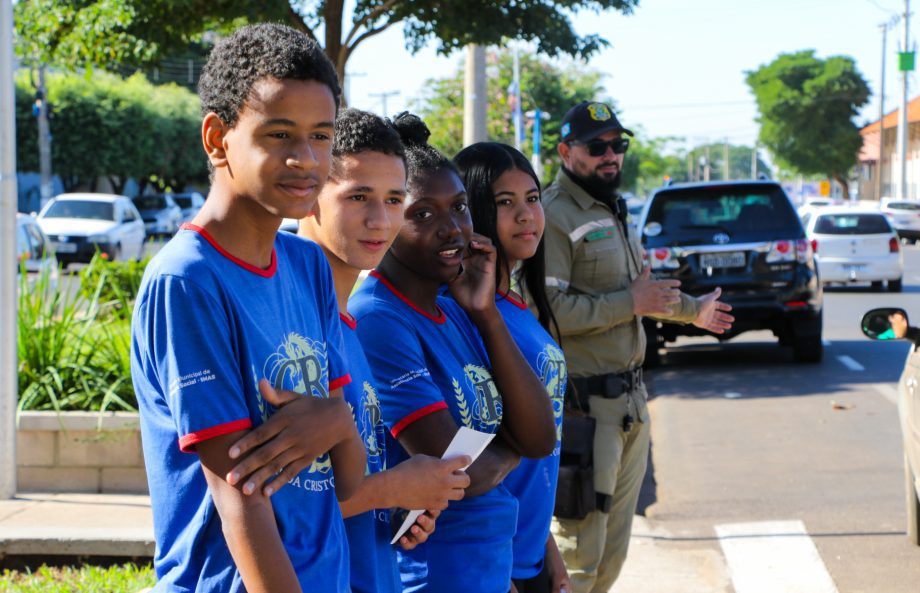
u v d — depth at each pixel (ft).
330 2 34.32
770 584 16.63
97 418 19.69
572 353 13.19
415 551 8.83
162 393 6.24
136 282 33.50
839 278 67.46
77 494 19.53
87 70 36.55
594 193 13.76
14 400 19.15
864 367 37.29
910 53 132.77
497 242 10.63
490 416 9.09
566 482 12.31
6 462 19.11
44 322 21.94
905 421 18.10
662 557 18.10
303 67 6.27
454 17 34.35
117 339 21.79
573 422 12.58
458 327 9.48
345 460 6.69
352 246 8.00
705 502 21.31
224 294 6.21
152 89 153.69
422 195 8.80
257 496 6.09
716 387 34.30
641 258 14.52
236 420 6.07
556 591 10.47
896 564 17.39
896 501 20.99
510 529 9.11
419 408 8.54
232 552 6.08
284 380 6.44
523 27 35.27
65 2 34.17
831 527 19.44
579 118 13.62
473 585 8.77
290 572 6.07
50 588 14.94
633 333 13.51
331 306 7.30
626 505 13.78
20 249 61.16
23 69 138.51
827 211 68.90
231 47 6.35
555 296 13.11
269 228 6.49
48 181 121.19
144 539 16.42
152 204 114.42
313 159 6.31
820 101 233.14
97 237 79.61
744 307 36.73
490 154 10.74
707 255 36.83
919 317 52.42
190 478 6.26
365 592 7.57
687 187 37.63
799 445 25.94
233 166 6.32
